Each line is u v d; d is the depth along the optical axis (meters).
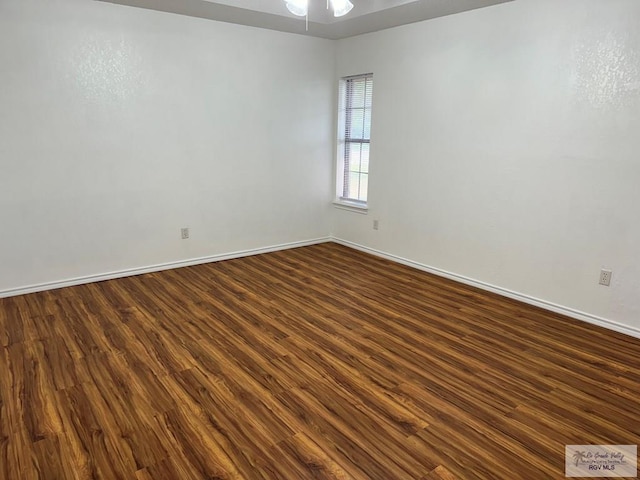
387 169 4.73
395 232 4.76
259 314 3.38
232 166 4.64
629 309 3.06
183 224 4.44
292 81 4.86
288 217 5.21
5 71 3.34
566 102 3.19
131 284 3.99
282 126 4.90
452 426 2.12
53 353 2.75
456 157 4.01
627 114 2.90
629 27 2.82
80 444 1.97
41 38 3.43
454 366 2.67
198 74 4.21
